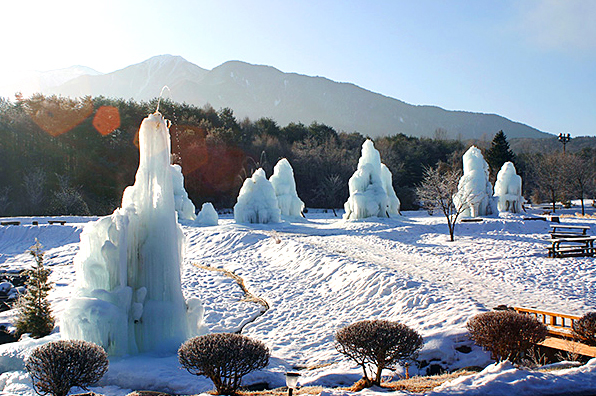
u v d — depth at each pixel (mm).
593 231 30047
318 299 18141
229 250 28641
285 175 43188
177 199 39156
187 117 73812
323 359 12062
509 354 9039
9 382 10750
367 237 29516
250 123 88688
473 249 24969
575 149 142500
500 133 74188
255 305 18094
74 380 8836
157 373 10891
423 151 82062
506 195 41656
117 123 65500
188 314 13812
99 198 56750
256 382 10148
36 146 58562
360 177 36844
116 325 12180
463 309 13469
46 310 15117
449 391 6699
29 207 53156
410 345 8320
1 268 27641
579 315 12477
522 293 15484
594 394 6504
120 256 12742
